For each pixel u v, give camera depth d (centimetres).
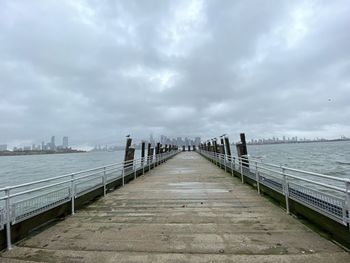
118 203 672
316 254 332
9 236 372
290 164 3136
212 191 826
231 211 568
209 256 335
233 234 418
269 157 4569
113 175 912
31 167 4516
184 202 671
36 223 450
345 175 2178
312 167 2805
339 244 362
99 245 380
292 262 314
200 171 1497
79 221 509
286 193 546
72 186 574
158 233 429
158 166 1906
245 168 998
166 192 823
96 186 736
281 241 382
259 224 470
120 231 443
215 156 2009
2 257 344
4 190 371
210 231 436
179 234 423
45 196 479
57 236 421
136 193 816
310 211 451
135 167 1217
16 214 397
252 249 356
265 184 723
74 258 338
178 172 1462
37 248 373
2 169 4169
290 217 507
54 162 6288
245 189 856
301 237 397
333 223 378
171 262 321
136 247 370
